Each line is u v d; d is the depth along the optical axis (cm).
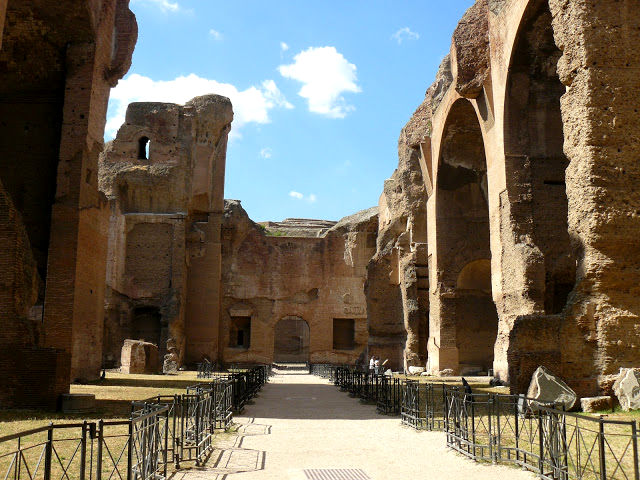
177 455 822
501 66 2184
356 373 2131
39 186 2183
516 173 2128
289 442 1055
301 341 5675
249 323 4881
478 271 2933
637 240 1404
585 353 1388
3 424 1102
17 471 567
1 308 1325
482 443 979
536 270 1991
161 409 737
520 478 774
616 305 1387
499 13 2209
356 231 4734
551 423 774
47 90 2234
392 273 3669
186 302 3956
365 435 1142
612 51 1471
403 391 1459
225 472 798
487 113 2331
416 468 838
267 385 2700
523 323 1434
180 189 3794
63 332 1969
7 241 1345
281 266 4709
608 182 1421
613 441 971
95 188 2227
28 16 2044
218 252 4044
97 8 2169
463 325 2883
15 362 1313
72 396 1309
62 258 2014
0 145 2197
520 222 2097
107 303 3488
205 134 4084
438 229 2928
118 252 3603
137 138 3847
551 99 2155
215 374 3191
